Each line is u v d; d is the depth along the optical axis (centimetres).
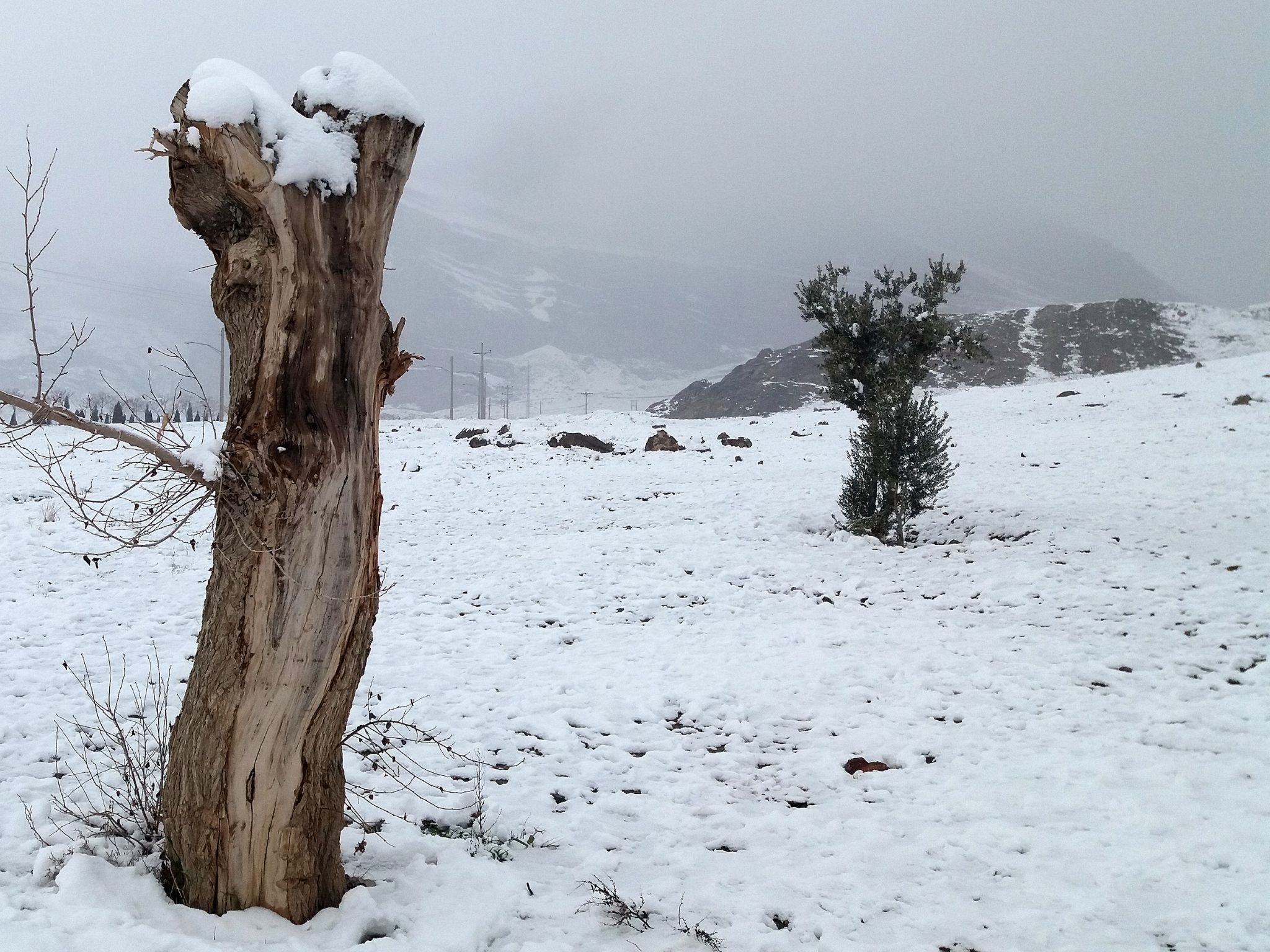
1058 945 362
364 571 341
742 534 1438
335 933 329
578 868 435
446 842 436
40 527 1291
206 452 319
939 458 1431
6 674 684
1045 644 820
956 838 466
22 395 292
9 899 337
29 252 278
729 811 518
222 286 336
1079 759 568
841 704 702
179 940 305
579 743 627
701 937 364
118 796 454
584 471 2214
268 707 323
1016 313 9931
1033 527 1338
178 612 918
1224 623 834
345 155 326
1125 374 3647
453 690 727
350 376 333
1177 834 455
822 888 414
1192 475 1664
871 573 1159
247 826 329
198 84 300
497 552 1340
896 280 1394
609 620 984
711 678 771
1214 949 356
